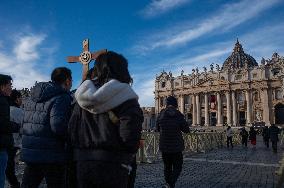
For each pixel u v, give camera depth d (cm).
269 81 9338
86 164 278
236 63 11762
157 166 1352
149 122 11044
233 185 896
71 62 1290
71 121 300
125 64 312
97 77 305
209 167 1350
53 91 411
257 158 1838
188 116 10681
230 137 2992
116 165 275
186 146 2055
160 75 11319
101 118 281
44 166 403
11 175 694
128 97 280
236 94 9844
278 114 9362
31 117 411
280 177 616
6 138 446
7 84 513
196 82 10450
